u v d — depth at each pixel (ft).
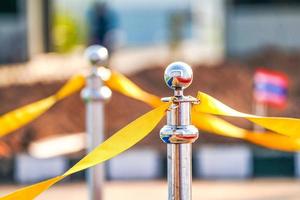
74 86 15.38
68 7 83.71
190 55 66.69
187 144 9.71
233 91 37.22
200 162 26.96
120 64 58.54
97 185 15.31
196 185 25.67
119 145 9.92
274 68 45.24
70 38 77.51
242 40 50.39
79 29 85.20
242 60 47.88
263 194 24.06
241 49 50.29
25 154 27.66
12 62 52.49
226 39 50.47
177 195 9.74
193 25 112.37
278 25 50.37
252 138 13.84
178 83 9.89
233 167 26.84
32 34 54.44
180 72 9.88
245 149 27.20
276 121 10.20
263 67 45.42
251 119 10.24
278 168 27.09
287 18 50.31
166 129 9.73
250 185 25.50
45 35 61.46
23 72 44.57
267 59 46.83
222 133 13.70
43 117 31.45
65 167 26.81
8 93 36.14
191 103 9.98
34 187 9.81
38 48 57.62
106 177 26.71
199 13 110.63
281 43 50.29
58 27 75.56
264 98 26.91
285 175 27.02
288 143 13.80
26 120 14.30
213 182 26.17
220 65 41.14
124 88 15.43
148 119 10.05
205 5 109.70
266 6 50.39
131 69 44.29
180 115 9.77
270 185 25.44
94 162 9.78
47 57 58.34
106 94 15.28
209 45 102.89
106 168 26.73
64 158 26.89
